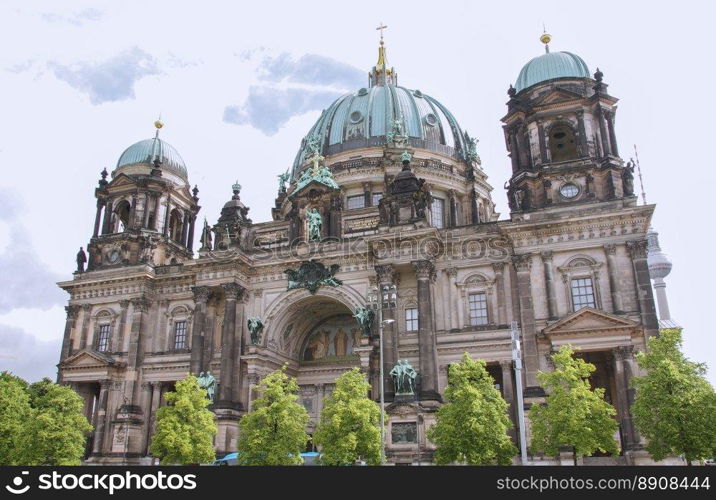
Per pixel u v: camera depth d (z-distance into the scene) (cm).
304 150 10294
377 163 9169
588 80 7106
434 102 10656
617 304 6016
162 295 8256
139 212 8688
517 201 6831
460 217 9394
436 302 6831
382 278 6756
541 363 6112
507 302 6606
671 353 4731
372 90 10312
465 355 5234
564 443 4650
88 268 8562
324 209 7725
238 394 7106
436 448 5509
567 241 6391
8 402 6338
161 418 5681
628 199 6322
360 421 5000
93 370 7838
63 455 5666
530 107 7019
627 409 5634
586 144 6725
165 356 7875
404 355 6719
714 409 4384
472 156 9925
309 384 7894
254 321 7219
